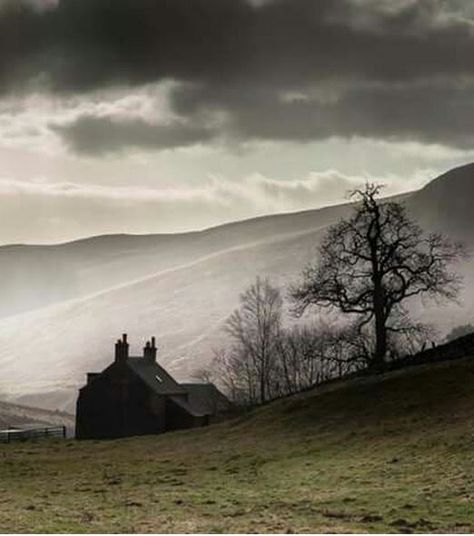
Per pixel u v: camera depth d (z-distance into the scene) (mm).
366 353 76250
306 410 66188
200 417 102250
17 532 27641
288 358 136250
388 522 29828
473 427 47719
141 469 52688
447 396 58188
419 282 76812
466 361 66125
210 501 36438
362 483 39000
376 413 59250
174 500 37125
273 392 133625
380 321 74625
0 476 51312
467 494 33875
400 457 44531
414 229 77812
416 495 34719
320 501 35156
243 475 45781
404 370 69750
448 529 28141
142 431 102812
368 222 78312
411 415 56062
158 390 103188
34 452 69312
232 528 28875
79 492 41781
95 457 63219
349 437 54094
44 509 34656
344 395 66875
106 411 104625
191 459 56219
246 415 73688
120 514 32781
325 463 46531
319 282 78250
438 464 40969
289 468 46469
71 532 27781
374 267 74625
